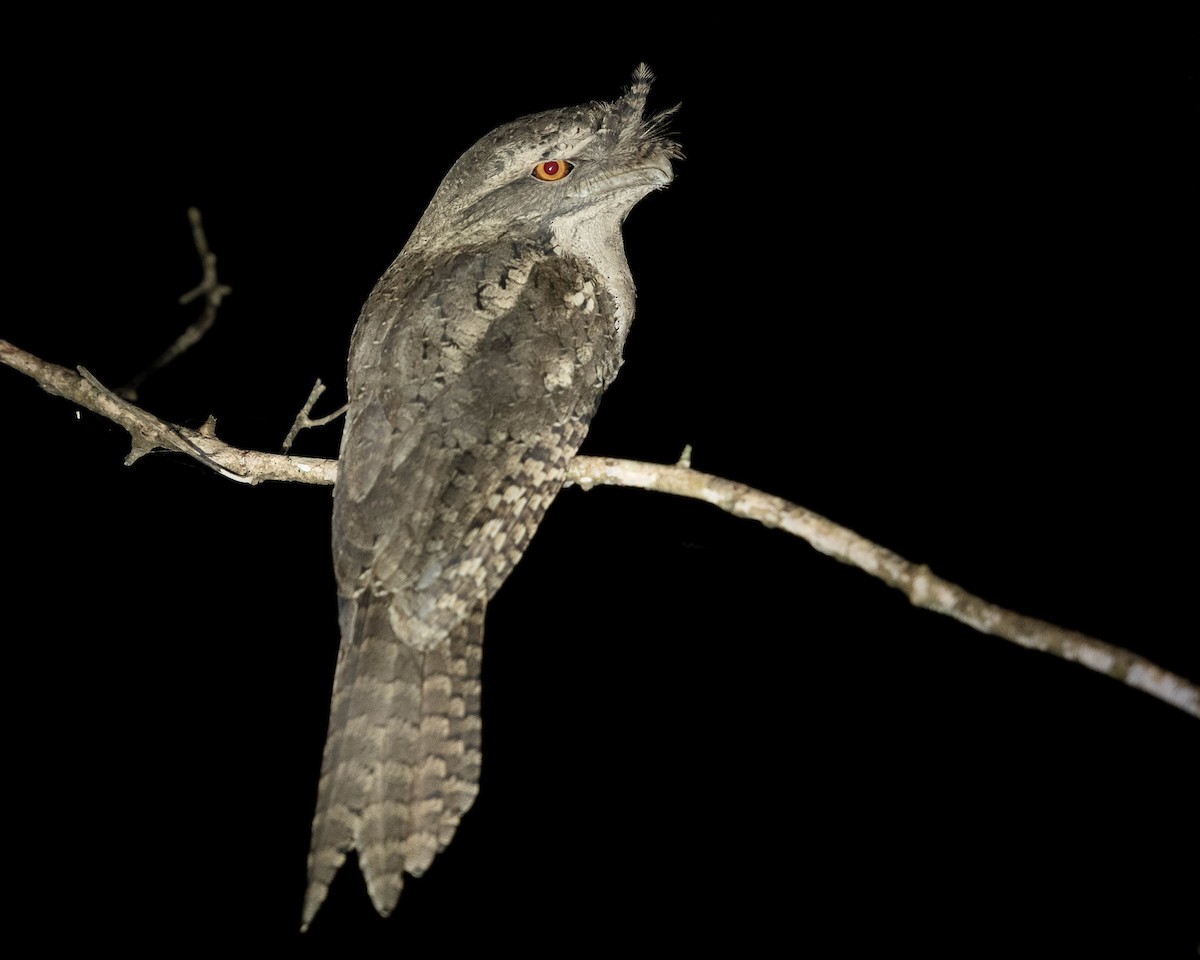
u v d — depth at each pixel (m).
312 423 6.71
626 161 7.12
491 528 6.00
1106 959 8.59
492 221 7.07
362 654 5.58
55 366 6.90
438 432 6.10
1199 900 8.62
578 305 6.82
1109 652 4.54
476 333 6.46
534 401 6.34
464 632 5.79
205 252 8.39
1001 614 4.76
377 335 6.53
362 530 5.85
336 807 5.28
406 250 7.29
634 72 7.39
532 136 7.02
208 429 6.82
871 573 5.09
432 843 5.30
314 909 5.07
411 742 5.45
